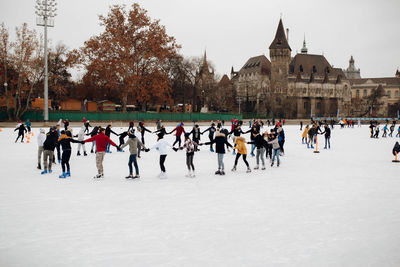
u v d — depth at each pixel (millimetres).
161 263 5148
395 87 168375
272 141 15375
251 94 129125
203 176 12734
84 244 5906
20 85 55125
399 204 8773
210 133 21266
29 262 5172
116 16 58250
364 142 31531
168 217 7520
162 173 12250
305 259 5328
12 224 6957
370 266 5094
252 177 12609
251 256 5438
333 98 132250
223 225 6988
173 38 61906
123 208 8219
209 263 5156
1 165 14914
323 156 19719
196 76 88500
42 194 9594
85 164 15359
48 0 44812
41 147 13883
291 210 8148
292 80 126250
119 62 56406
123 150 21281
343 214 7844
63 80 82438
